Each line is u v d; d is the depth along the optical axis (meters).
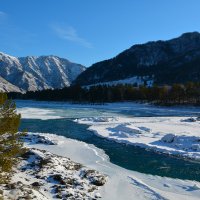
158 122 81.31
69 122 80.38
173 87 159.25
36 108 136.38
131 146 47.72
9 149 20.67
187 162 38.19
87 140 52.88
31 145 43.06
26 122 78.19
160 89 165.62
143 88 180.75
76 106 162.25
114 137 54.53
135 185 27.38
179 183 28.89
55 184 24.50
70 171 28.70
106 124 76.81
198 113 125.62
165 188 27.34
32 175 25.86
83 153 40.28
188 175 32.66
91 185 25.73
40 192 22.23
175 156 41.28
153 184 28.34
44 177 25.62
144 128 62.06
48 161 29.39
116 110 136.25
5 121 20.27
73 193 23.06
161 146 46.81
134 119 92.12
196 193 26.25
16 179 23.67
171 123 78.44
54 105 170.25
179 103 156.62
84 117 97.12
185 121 86.12
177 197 24.81
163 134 57.25
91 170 29.83
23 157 29.70
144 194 25.05
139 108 148.12
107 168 33.03
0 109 20.69
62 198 22.03
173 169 34.88
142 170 34.28
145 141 50.59
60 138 50.47
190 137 48.53
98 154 40.88
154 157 40.59
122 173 31.25
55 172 27.25
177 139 48.53
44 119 86.38
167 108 149.12
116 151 43.94
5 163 20.25
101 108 148.25
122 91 186.25
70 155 38.78
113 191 25.23
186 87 162.00
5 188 21.02
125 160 38.72
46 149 41.28
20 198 19.81
